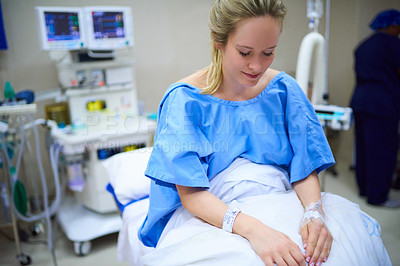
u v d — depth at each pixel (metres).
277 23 0.68
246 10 0.66
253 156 0.86
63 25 1.98
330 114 1.51
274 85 0.86
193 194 0.77
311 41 1.29
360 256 0.73
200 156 0.78
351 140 3.00
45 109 2.26
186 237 0.76
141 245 1.05
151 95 2.64
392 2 2.85
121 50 2.45
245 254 0.69
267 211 0.79
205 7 1.88
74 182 2.03
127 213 1.21
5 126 1.75
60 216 2.14
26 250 2.05
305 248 0.71
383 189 2.29
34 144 2.40
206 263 0.70
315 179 0.87
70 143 1.81
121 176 1.34
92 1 2.41
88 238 1.94
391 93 2.27
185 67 2.29
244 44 0.69
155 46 2.56
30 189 2.43
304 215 0.78
